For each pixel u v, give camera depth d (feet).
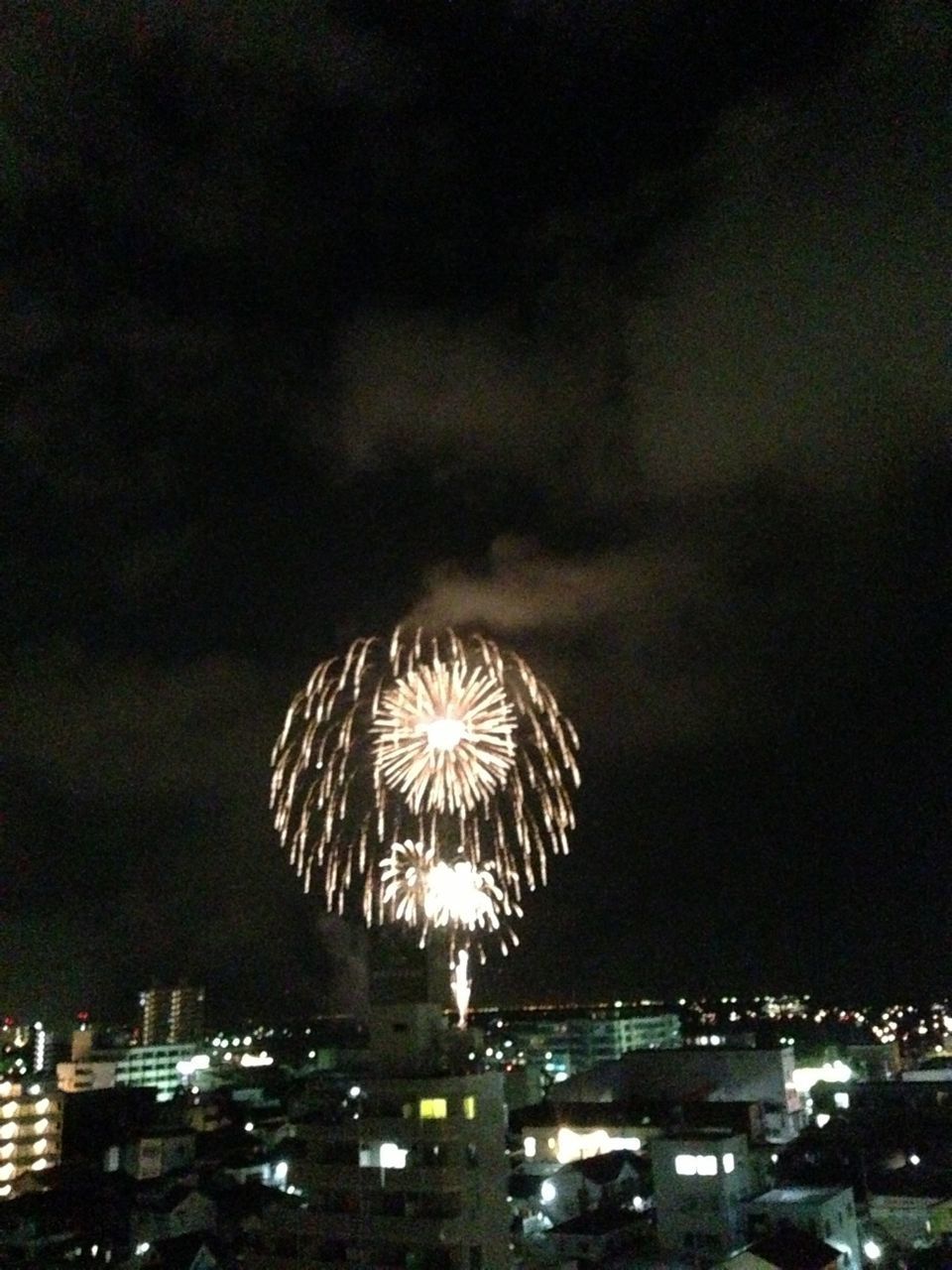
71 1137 354.74
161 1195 235.81
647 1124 268.62
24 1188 283.59
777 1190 188.96
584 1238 190.90
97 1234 218.79
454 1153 147.13
